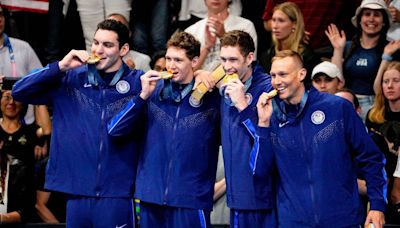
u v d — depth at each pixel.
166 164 18.33
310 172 17.62
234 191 18.28
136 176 18.69
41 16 27.19
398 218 21.06
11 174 22.36
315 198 17.56
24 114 22.95
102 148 18.59
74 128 18.66
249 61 18.19
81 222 18.86
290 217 17.72
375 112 22.73
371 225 17.62
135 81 18.77
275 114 17.80
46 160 22.94
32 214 22.56
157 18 26.31
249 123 17.67
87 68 18.66
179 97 18.31
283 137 17.75
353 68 24.50
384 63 23.69
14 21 26.94
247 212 18.34
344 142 17.67
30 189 22.53
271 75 17.72
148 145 18.47
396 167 21.36
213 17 24.23
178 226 18.38
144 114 18.64
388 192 21.39
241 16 26.48
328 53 25.48
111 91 18.66
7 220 21.91
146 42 26.33
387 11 24.33
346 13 26.09
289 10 23.66
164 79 18.22
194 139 18.30
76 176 18.67
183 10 26.53
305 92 17.70
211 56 23.86
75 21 26.84
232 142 18.19
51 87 18.80
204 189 18.42
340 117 17.62
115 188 18.67
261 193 18.19
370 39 24.45
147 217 18.66
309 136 17.62
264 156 17.58
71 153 18.66
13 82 22.48
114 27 18.41
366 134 17.75
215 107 18.45
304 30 23.97
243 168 18.14
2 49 25.09
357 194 17.83
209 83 18.09
